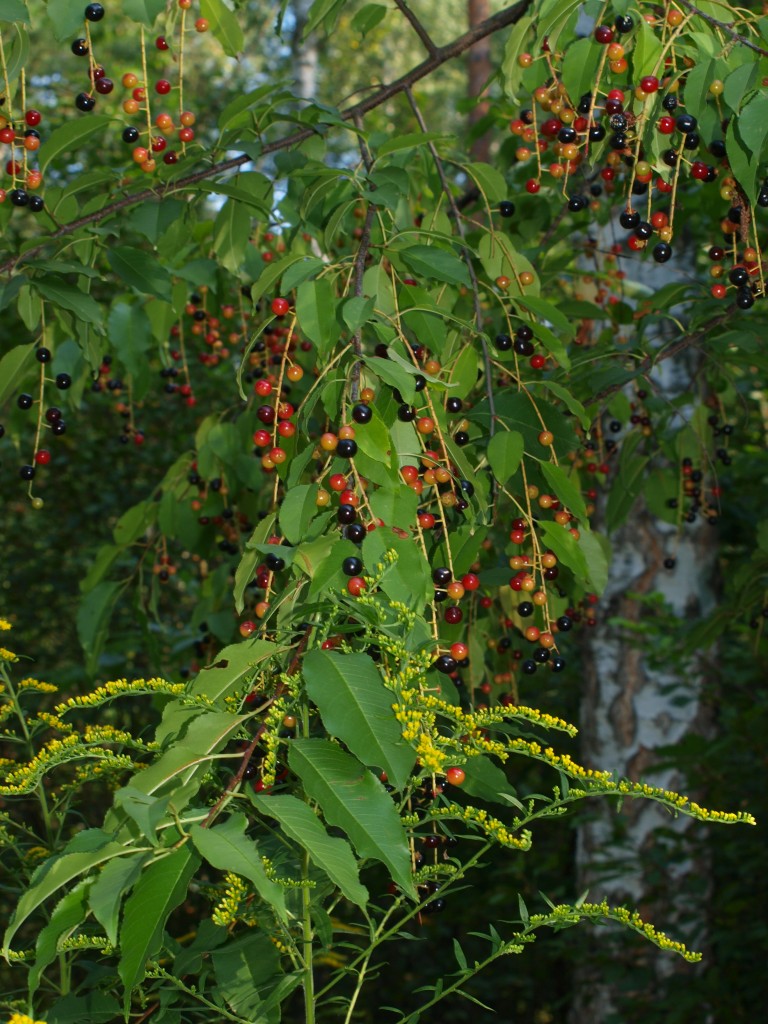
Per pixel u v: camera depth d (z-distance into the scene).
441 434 1.98
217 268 3.24
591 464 3.17
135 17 2.17
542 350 2.88
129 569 7.32
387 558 1.65
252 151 2.54
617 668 4.62
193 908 6.32
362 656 1.53
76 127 2.31
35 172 2.33
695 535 4.58
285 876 1.75
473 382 2.34
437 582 1.92
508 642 2.72
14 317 7.46
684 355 4.29
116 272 2.47
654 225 2.22
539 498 2.29
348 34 13.98
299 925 1.70
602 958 4.48
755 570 3.19
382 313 2.06
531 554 2.39
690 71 2.02
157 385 8.03
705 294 2.92
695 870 4.56
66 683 4.84
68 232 2.39
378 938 1.61
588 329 3.79
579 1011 4.76
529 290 2.55
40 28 9.91
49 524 9.00
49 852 2.06
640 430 3.22
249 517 3.47
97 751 1.56
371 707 1.46
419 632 1.66
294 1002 5.44
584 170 3.00
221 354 4.08
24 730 2.06
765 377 4.72
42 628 8.82
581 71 2.20
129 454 8.46
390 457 1.81
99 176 2.40
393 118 9.35
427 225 2.68
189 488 3.34
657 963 4.50
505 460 2.04
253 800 1.35
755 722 4.67
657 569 4.57
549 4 2.13
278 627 1.69
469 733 1.58
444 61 2.85
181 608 8.13
